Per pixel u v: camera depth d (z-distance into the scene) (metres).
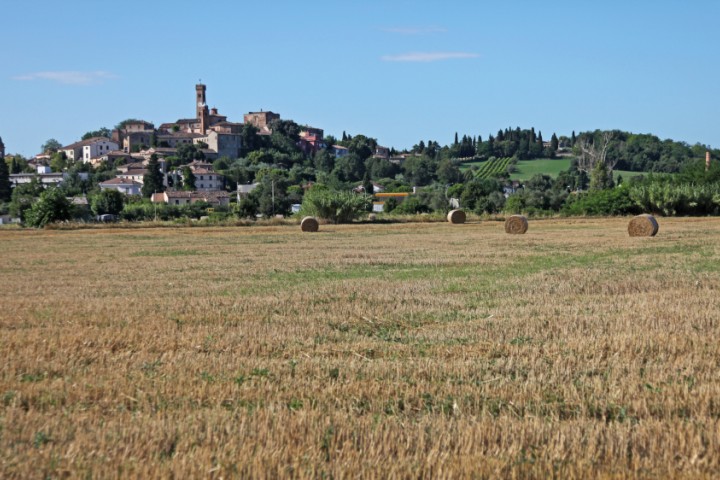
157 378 14.08
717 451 10.10
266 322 20.67
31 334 18.77
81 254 50.06
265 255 47.38
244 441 10.40
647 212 106.31
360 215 95.31
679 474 9.40
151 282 31.97
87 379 14.06
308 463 9.67
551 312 21.89
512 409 12.02
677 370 14.52
